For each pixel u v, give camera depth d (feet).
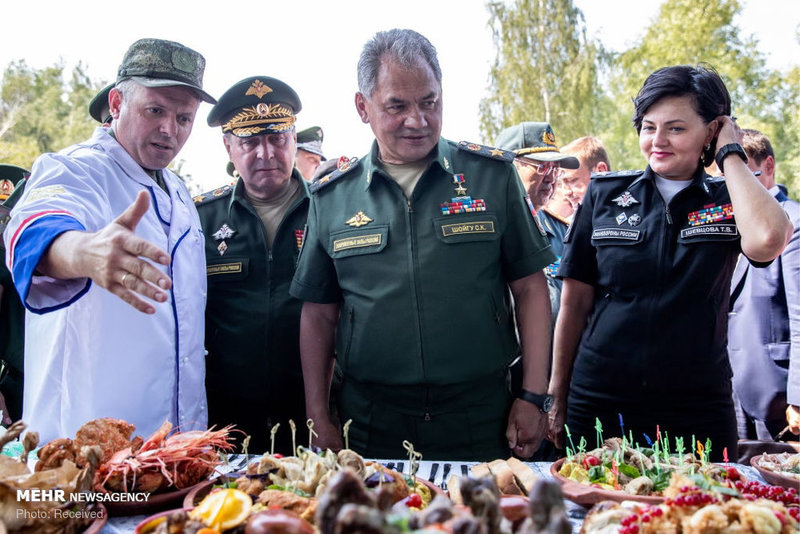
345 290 8.42
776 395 10.69
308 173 15.38
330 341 9.05
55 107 106.42
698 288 7.95
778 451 9.00
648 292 8.12
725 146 7.95
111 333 7.48
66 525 4.91
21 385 10.41
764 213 7.52
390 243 8.14
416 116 7.82
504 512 4.41
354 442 8.34
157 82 7.91
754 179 7.75
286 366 9.52
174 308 8.09
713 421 8.06
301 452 6.32
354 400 8.42
